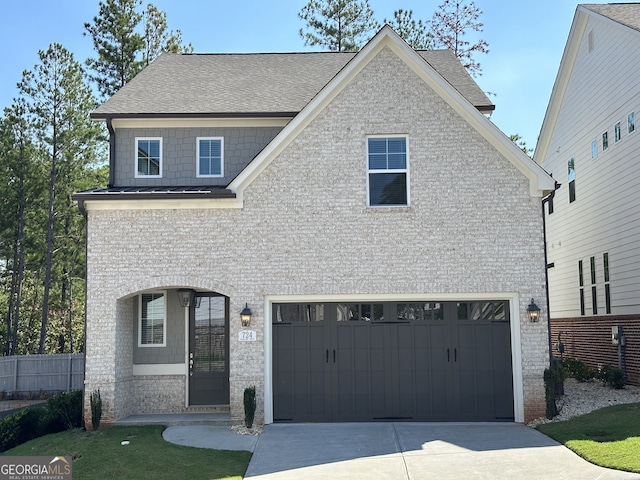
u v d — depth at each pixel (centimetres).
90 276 1594
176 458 1286
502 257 1589
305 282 1591
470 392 1595
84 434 1490
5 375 2483
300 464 1238
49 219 3534
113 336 1576
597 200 2292
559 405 1655
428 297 1603
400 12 3778
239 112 1778
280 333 1614
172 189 1708
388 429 1509
